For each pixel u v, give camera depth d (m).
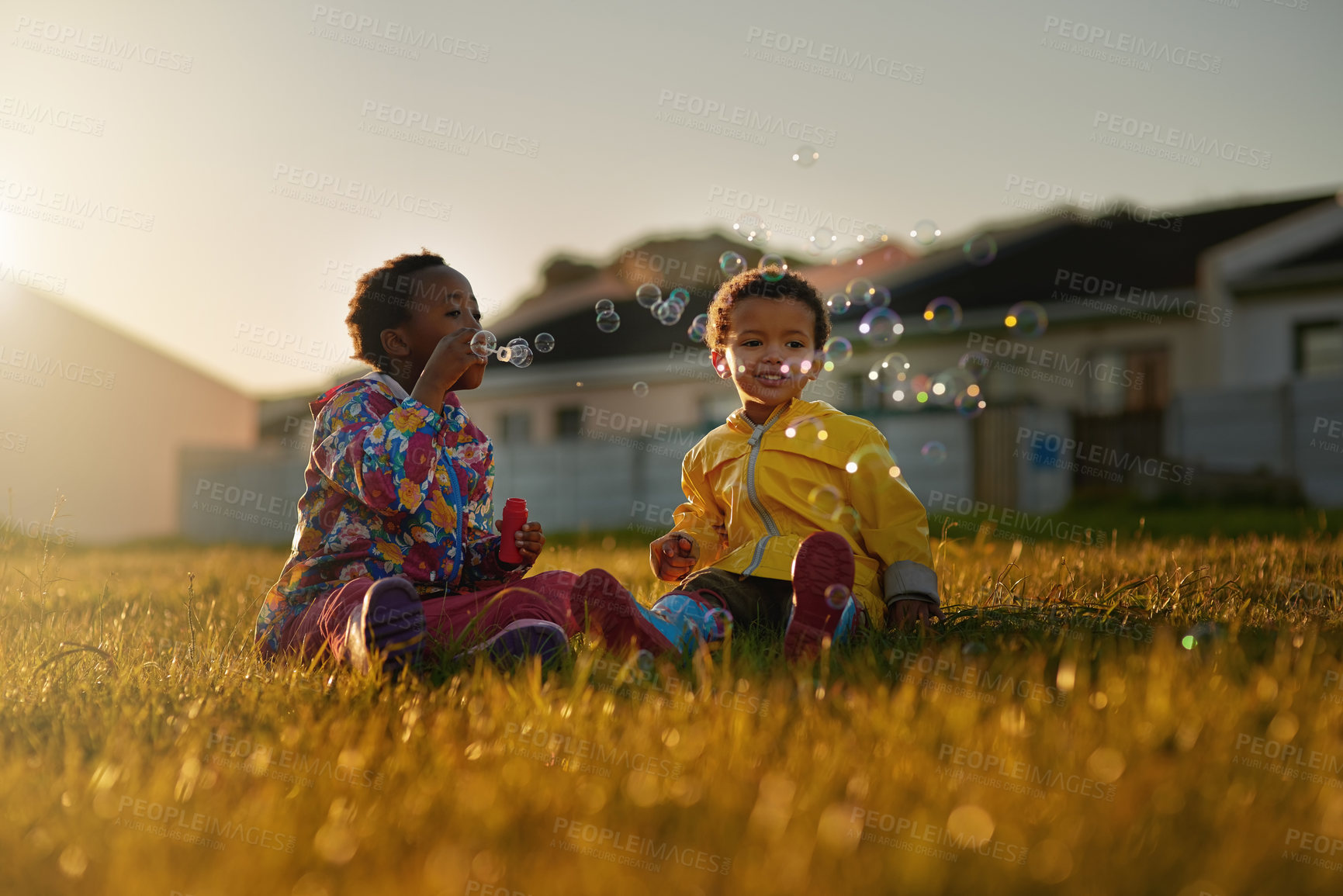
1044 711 1.29
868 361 13.43
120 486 20.72
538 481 13.52
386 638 1.66
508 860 0.91
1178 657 1.54
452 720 1.37
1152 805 0.96
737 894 0.84
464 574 2.22
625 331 17.22
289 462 15.61
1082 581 2.59
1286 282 12.16
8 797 1.11
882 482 2.16
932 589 2.06
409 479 1.99
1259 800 0.99
